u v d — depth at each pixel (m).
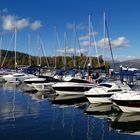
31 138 18.41
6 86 53.34
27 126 21.44
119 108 27.45
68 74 46.88
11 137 18.55
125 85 32.22
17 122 22.66
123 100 25.78
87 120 23.81
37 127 21.23
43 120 23.53
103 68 39.81
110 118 24.58
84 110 28.30
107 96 31.22
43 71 59.50
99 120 23.81
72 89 37.53
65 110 28.25
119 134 19.75
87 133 19.84
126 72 34.06
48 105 31.27
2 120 23.33
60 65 63.38
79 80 37.81
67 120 23.72
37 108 29.25
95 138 18.75
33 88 47.12
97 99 31.39
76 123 22.72
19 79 59.12
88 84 37.72
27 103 32.50
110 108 29.41
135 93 26.17
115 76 35.69
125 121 23.42
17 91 44.97
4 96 38.84
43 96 38.91
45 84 44.25
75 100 35.09
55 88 37.81
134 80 33.66
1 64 80.62
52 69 58.97
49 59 69.94
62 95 38.00
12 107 29.59
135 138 18.88
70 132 20.03
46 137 18.72
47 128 20.97
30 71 61.75
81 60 58.41
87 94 31.59
